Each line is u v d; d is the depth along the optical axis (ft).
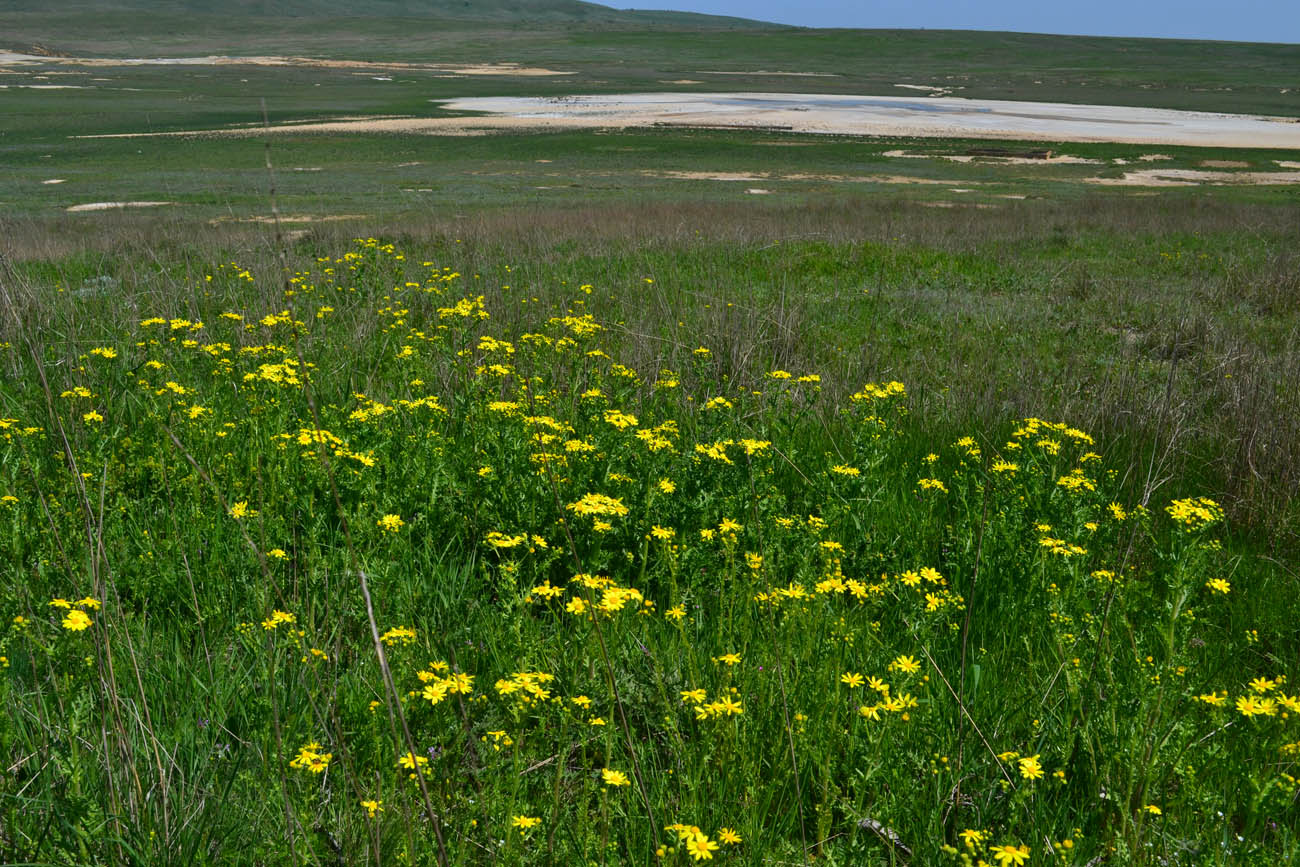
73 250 53.93
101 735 9.29
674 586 11.85
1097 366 32.83
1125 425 22.97
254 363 21.11
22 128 209.05
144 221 79.05
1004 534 14.14
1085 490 14.53
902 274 53.31
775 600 11.57
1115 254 62.08
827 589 11.11
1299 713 9.27
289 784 9.31
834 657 10.73
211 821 8.87
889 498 17.20
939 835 8.99
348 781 9.61
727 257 55.21
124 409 19.26
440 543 14.97
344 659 11.78
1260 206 103.24
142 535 13.66
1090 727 10.12
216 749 9.96
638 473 15.28
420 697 9.77
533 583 12.05
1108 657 10.73
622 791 9.43
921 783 9.57
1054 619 11.40
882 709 9.80
